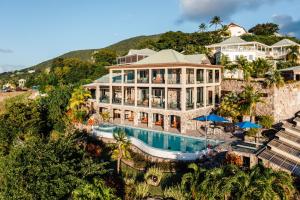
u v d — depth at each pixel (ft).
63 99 158.61
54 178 55.52
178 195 68.03
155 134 125.18
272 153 84.74
